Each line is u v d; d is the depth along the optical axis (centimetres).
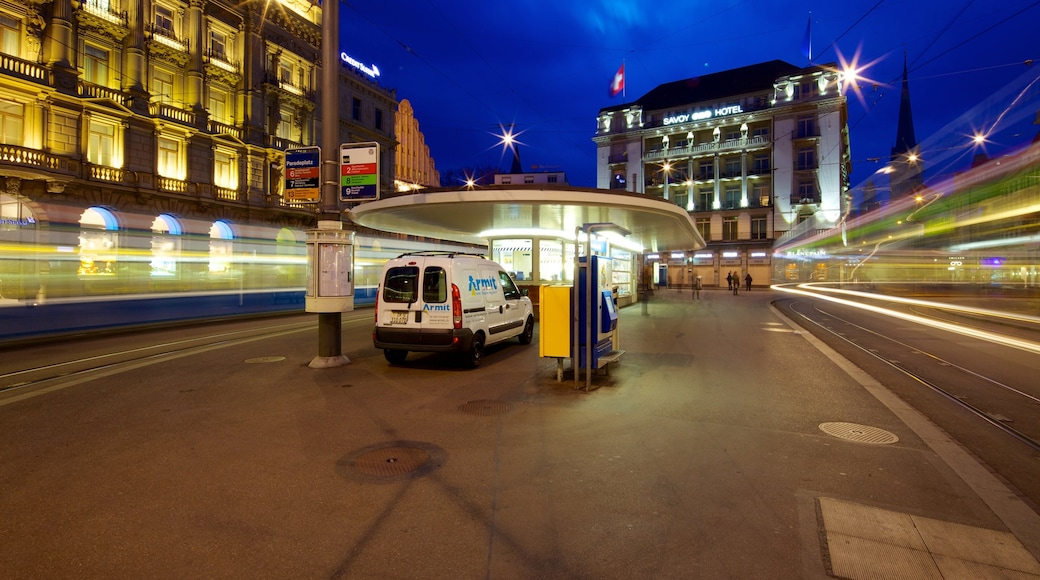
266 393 654
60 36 2197
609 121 5897
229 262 2516
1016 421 555
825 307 2284
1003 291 2239
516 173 7031
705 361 873
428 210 1279
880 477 394
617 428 514
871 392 659
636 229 1706
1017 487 385
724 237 5338
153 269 2122
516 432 501
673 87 5881
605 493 367
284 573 272
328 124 818
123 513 337
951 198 2641
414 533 313
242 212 2967
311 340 1149
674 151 5509
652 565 279
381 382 717
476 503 352
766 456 438
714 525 322
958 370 829
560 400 620
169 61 2655
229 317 1844
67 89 2214
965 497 360
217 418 546
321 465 418
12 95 2064
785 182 5025
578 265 693
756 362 865
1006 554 288
